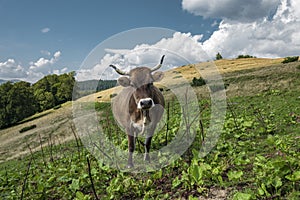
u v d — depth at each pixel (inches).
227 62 1793.8
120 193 175.9
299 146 206.4
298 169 142.3
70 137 649.0
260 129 269.0
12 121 2044.8
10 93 2097.7
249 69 1244.5
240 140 257.0
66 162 306.8
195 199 136.6
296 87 674.8
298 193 128.3
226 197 147.6
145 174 207.9
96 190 193.0
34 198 201.6
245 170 175.9
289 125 293.0
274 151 204.1
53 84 2659.9
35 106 2271.2
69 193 192.2
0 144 1043.3
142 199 168.2
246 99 606.9
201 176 157.0
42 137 895.7
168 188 175.0
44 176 242.8
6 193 234.8
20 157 617.3
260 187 137.9
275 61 1675.7
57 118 1274.6
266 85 791.7
